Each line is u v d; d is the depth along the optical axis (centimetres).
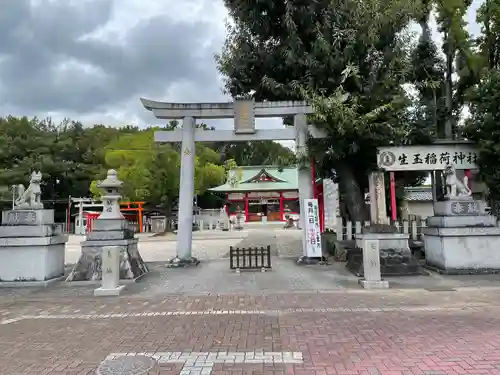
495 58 1573
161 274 1238
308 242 1397
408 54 1531
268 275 1179
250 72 1639
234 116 1423
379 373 457
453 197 1189
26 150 4175
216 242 2406
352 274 1172
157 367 487
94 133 5016
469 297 848
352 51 1400
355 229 1503
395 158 1454
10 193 3472
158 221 3966
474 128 1394
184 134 1427
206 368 482
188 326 669
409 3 1411
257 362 498
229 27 1644
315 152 1416
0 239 1102
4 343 599
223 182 4681
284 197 4997
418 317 695
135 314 765
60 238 1196
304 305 807
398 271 1132
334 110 1323
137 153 3156
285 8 1438
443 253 1152
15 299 931
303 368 477
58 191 4684
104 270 966
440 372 455
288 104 1432
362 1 1406
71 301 899
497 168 1328
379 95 1409
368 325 651
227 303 841
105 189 1250
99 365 499
